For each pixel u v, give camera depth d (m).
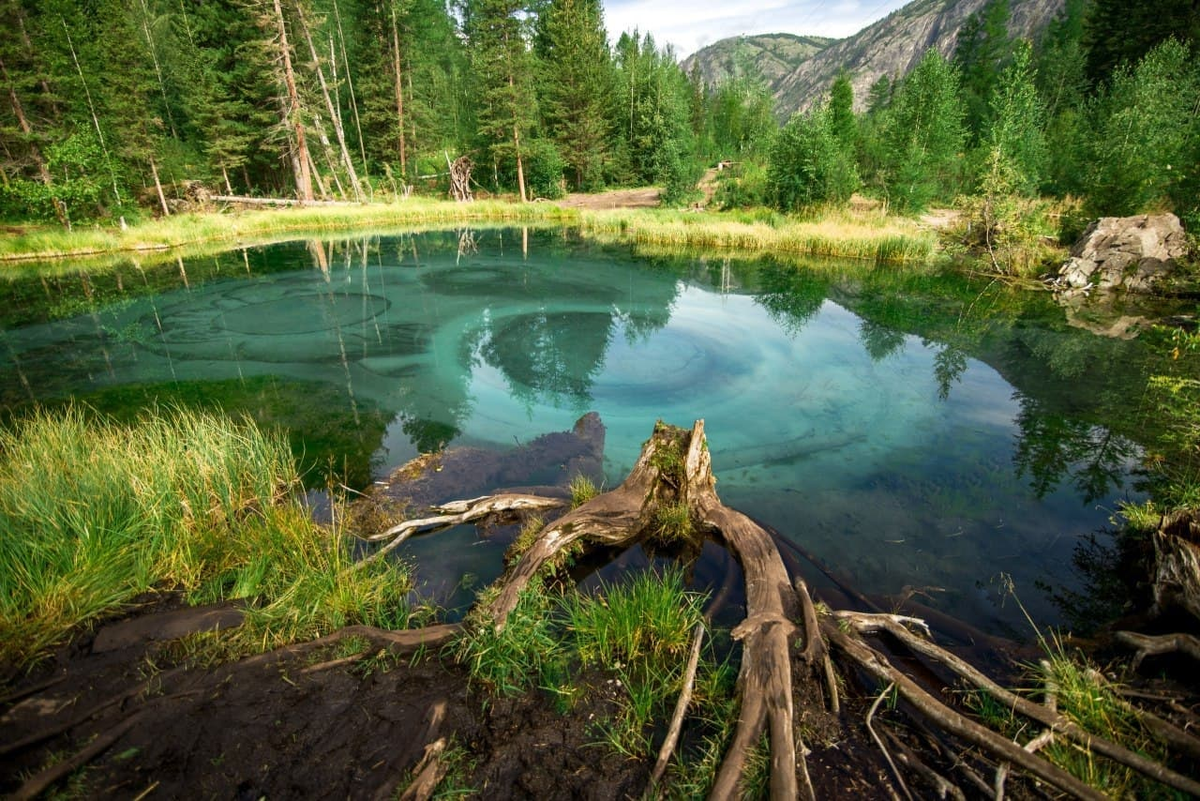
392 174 34.78
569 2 35.53
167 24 30.11
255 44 27.55
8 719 2.64
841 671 3.12
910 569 4.29
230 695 2.85
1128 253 12.91
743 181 28.39
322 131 31.53
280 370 9.21
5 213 22.53
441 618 3.73
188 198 28.33
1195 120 15.14
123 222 21.77
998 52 42.53
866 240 18.25
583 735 2.68
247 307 13.06
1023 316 11.52
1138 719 2.61
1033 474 5.71
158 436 5.33
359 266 17.55
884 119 29.30
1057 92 31.52
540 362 9.58
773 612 3.40
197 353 10.03
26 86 21.92
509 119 31.94
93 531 3.92
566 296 13.98
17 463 4.78
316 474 5.81
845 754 2.58
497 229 25.84
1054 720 2.58
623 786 2.42
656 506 4.74
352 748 2.55
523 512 4.99
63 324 11.76
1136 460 5.87
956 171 23.30
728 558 4.38
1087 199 16.20
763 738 2.60
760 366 9.27
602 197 35.03
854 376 8.73
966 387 8.15
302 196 30.45
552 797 2.36
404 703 2.84
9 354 9.95
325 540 4.40
